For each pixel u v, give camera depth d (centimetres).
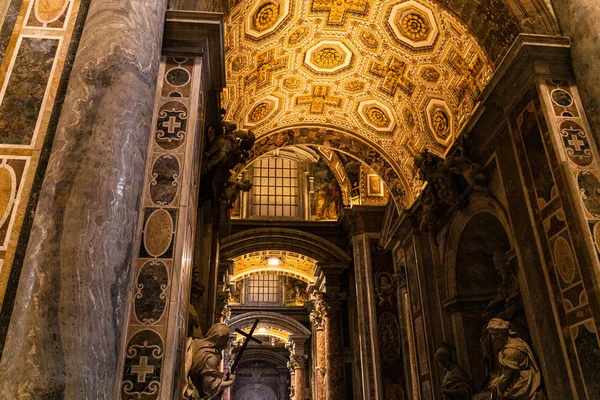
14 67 470
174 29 550
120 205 388
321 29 1070
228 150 813
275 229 1783
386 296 1531
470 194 911
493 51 780
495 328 698
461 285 980
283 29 1029
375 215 1633
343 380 1678
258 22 968
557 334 605
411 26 998
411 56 1055
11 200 415
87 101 415
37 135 441
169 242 462
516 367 653
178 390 458
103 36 443
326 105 1300
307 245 1788
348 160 1703
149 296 441
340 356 1697
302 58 1145
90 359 333
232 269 1820
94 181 383
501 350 693
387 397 1410
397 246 1316
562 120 627
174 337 428
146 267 451
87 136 399
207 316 850
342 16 1038
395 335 1482
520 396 643
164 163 496
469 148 879
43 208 375
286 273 2184
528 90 674
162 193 483
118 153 401
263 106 1245
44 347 327
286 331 2608
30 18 496
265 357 3606
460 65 951
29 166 429
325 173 2108
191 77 540
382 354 1456
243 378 3750
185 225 471
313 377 2322
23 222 407
